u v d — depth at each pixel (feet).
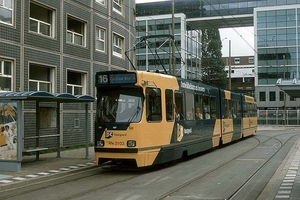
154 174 42.65
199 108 60.49
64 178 40.73
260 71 228.84
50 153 61.98
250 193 31.81
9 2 57.41
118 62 88.38
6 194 32.58
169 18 221.25
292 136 110.93
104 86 44.42
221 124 73.36
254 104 111.34
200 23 228.02
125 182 37.70
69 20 73.41
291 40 222.69
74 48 72.02
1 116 43.19
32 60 61.05
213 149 71.26
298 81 52.60
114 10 87.30
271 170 44.91
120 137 42.42
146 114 43.19
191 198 29.84
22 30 59.16
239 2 224.94
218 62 234.58
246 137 105.50
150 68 216.54
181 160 54.49
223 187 34.47
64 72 68.90
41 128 57.41
